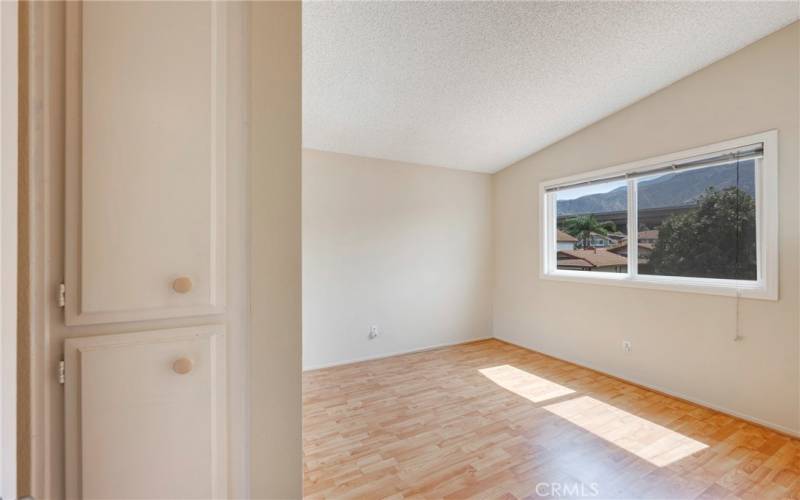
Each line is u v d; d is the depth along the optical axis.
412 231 4.05
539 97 2.83
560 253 3.87
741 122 2.41
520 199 4.23
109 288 0.74
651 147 2.93
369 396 2.83
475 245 4.49
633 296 3.10
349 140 3.36
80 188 0.71
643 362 3.02
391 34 2.02
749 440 2.15
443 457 1.99
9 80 0.51
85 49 0.71
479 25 2.00
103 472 0.74
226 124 0.84
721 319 2.54
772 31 2.26
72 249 0.71
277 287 0.89
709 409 2.58
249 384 0.87
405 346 4.01
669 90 2.80
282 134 0.90
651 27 2.13
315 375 3.31
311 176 3.50
